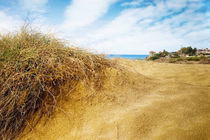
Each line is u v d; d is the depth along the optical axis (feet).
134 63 19.31
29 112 5.10
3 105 4.82
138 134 4.11
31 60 5.84
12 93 4.78
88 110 5.33
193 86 8.20
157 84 8.43
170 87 7.89
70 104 5.49
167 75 13.73
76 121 4.86
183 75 13.37
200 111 5.03
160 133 4.08
